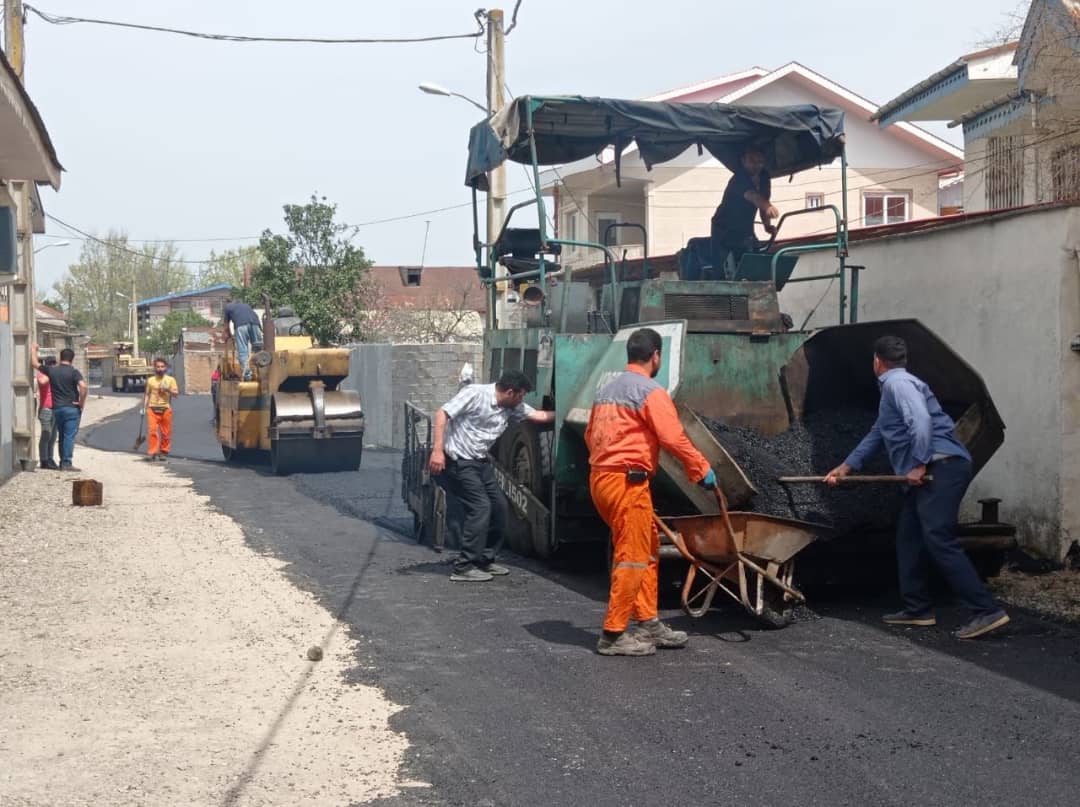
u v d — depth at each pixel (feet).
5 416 51.21
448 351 73.56
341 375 59.06
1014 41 39.11
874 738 17.17
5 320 56.29
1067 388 27.94
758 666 21.24
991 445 25.64
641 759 16.43
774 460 26.71
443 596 27.78
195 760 16.37
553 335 30.45
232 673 20.83
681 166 89.92
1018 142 52.29
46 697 19.24
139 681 20.22
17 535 35.81
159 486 52.31
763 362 29.84
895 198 95.35
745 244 36.99
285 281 110.11
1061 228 27.89
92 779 15.57
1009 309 29.81
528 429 31.99
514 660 21.84
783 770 15.92
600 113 33.63
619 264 38.55
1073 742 16.93
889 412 23.77
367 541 36.17
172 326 257.96
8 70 33.65
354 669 21.20
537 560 32.83
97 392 195.72
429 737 17.42
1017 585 27.02
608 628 22.06
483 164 35.76
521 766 16.19
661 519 23.38
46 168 44.37
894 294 35.27
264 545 35.24
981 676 20.40
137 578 29.37
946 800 14.83
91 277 310.04
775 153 36.78
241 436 61.72
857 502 25.88
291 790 15.29
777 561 23.50
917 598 24.18
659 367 24.81
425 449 35.47
